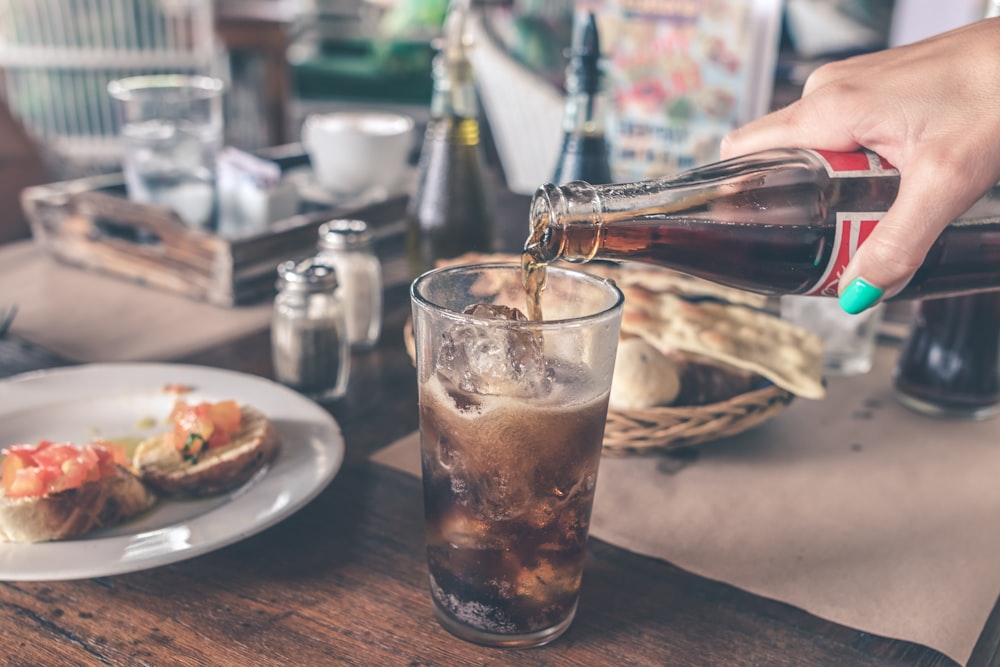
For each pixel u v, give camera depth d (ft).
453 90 2.87
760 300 2.50
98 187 3.55
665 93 3.91
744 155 1.91
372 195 3.59
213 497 1.99
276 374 2.49
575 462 1.61
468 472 1.60
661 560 1.88
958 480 2.13
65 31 7.64
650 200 1.75
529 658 1.67
